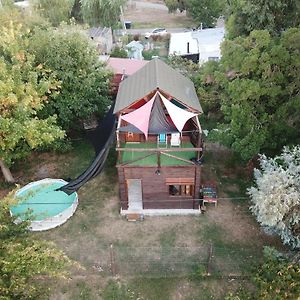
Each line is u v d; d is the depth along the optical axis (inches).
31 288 667.4
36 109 1127.6
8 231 735.1
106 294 884.0
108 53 2234.3
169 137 1106.7
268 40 1069.8
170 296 880.3
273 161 976.9
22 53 1156.5
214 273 922.7
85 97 1288.1
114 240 1016.9
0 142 1010.7
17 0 3102.9
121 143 1141.7
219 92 1259.8
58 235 1035.9
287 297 696.4
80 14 2706.7
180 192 1090.1
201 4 2659.9
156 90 1031.0
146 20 3174.2
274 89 1068.5
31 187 1200.2
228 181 1218.0
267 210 879.7
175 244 1000.9
